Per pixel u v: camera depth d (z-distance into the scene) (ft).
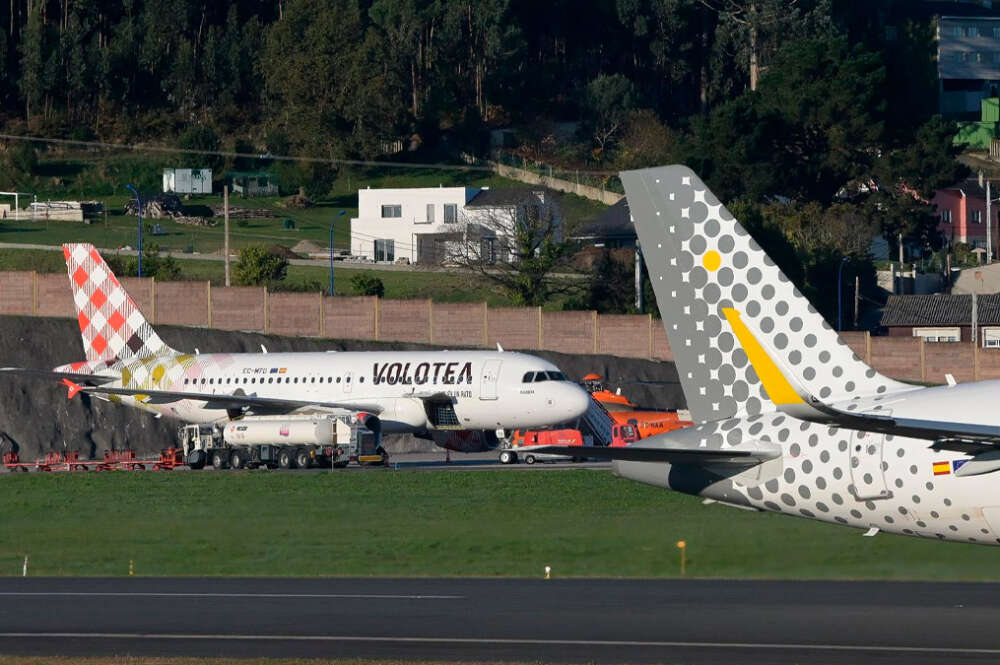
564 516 530.27
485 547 484.33
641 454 351.46
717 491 358.84
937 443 318.86
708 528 450.30
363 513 588.91
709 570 418.51
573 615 340.80
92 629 331.77
